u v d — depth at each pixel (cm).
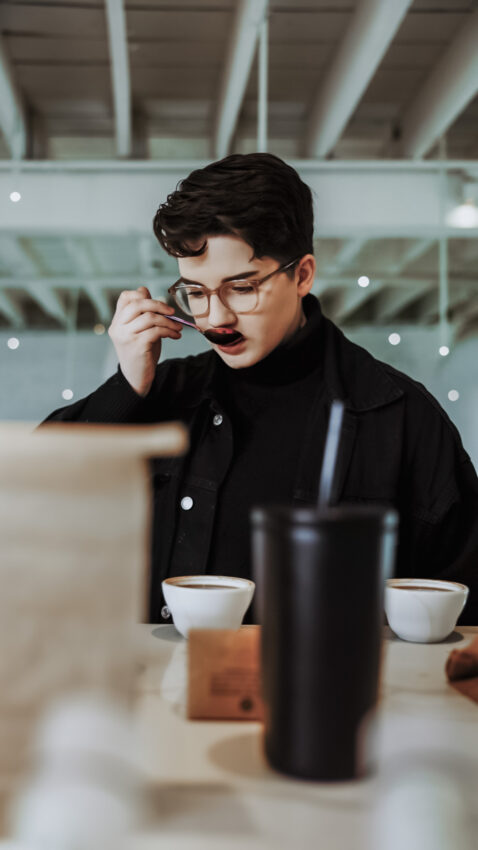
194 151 475
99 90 397
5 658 33
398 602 71
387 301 707
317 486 109
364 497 109
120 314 109
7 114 368
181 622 70
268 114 424
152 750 43
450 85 343
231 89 341
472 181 406
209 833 33
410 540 111
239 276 96
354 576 37
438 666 62
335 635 37
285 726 38
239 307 99
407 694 54
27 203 400
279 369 113
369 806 35
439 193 406
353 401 112
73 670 34
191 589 69
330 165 401
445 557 109
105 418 109
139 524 34
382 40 287
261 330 100
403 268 601
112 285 618
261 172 96
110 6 265
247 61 315
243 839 33
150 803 34
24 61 367
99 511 34
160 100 411
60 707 33
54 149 470
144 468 34
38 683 33
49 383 694
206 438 114
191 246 96
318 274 605
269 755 40
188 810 35
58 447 33
